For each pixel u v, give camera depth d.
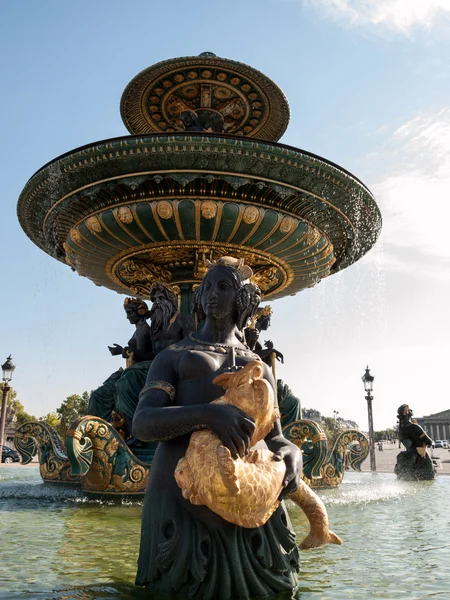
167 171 8.27
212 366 2.99
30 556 3.73
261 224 8.98
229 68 11.11
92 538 4.43
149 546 2.79
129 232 9.20
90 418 7.11
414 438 12.98
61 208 9.41
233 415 2.54
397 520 5.68
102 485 7.25
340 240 10.66
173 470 2.76
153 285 9.62
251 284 3.35
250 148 8.02
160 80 11.41
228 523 2.65
